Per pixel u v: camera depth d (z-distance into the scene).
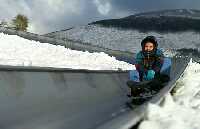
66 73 8.50
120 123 4.20
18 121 5.55
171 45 190.62
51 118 5.96
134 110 5.09
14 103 6.21
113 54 44.44
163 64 8.19
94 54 36.31
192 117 6.30
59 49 36.19
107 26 184.38
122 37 170.12
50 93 7.42
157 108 5.75
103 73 10.51
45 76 7.64
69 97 7.92
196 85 12.04
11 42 34.34
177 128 5.27
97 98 8.74
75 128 5.29
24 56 26.31
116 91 10.26
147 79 8.05
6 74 6.50
